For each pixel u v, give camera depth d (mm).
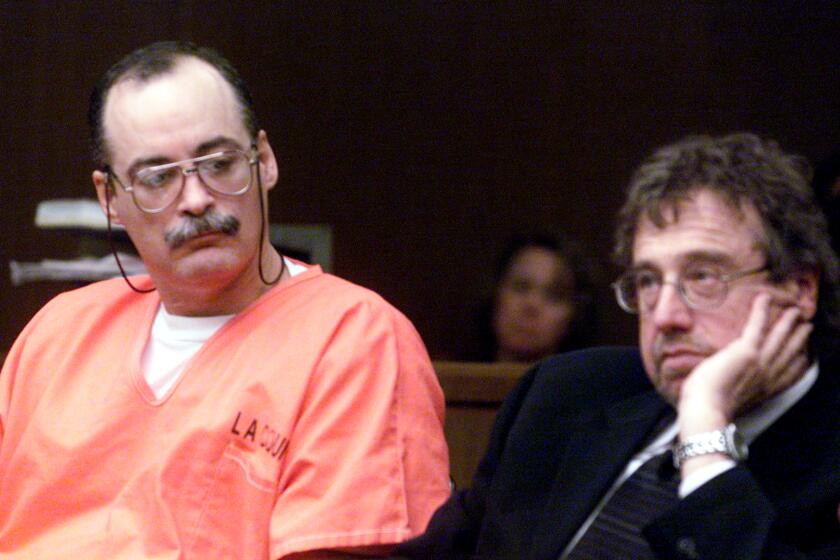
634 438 6230
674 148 5969
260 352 6945
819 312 5832
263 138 7219
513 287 11320
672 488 5902
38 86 14008
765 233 5609
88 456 6934
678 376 5773
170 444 6773
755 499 5344
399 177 14109
